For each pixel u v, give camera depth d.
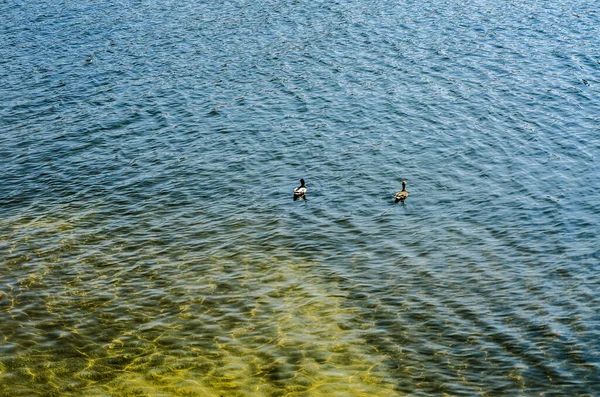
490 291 40.16
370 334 36.44
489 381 33.16
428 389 32.59
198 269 42.28
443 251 44.28
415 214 48.53
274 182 52.66
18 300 38.91
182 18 84.69
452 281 41.19
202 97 65.56
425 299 39.50
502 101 63.69
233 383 32.78
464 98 64.44
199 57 73.88
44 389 32.34
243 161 55.38
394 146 57.16
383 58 72.75
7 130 60.06
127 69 71.25
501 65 70.50
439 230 46.62
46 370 33.56
